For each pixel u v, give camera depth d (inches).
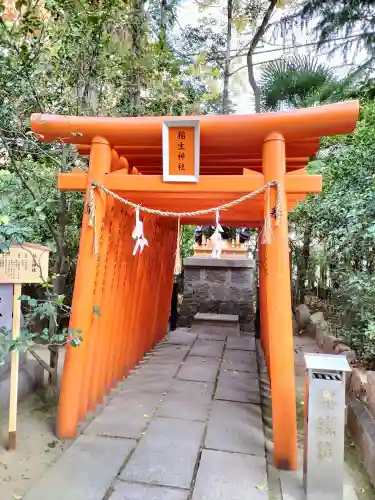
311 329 263.3
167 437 114.8
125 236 152.0
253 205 155.9
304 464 91.2
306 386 91.4
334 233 193.3
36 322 237.3
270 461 106.0
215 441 113.2
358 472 106.0
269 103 291.4
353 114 99.9
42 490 86.7
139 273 181.2
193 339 257.9
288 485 94.0
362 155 174.6
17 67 133.9
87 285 116.3
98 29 152.1
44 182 173.9
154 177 115.8
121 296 156.3
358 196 163.2
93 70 164.1
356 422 122.3
